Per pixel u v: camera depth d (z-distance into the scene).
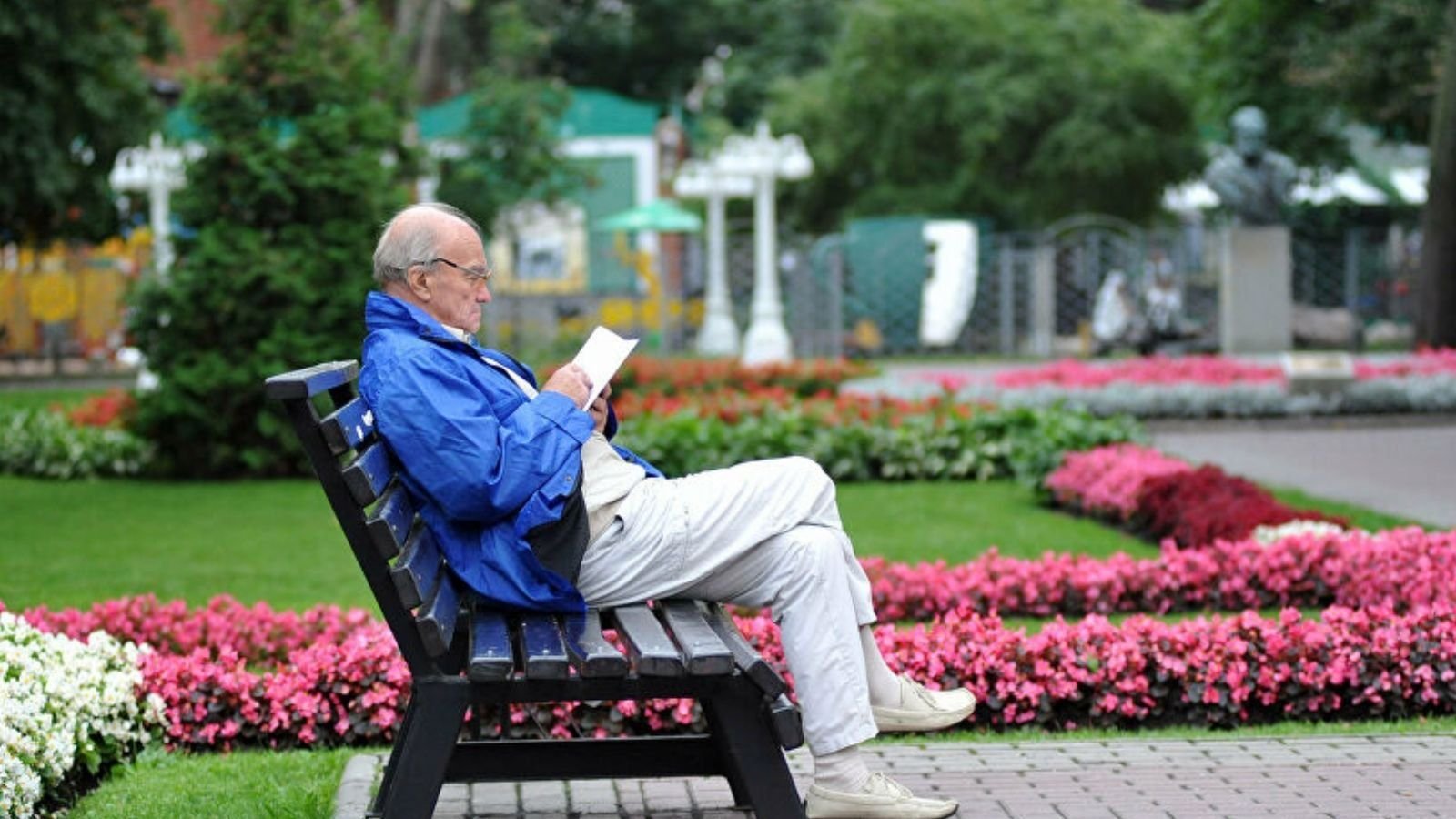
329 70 16.64
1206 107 36.22
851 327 33.53
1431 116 31.59
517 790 5.79
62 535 12.67
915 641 7.02
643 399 19.12
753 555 5.14
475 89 35.12
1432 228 25.50
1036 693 6.90
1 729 5.33
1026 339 33.56
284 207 16.50
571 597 5.02
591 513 5.12
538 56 41.66
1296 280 32.50
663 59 50.81
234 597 9.95
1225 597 9.05
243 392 16.25
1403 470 15.47
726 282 32.62
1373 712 7.04
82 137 27.22
